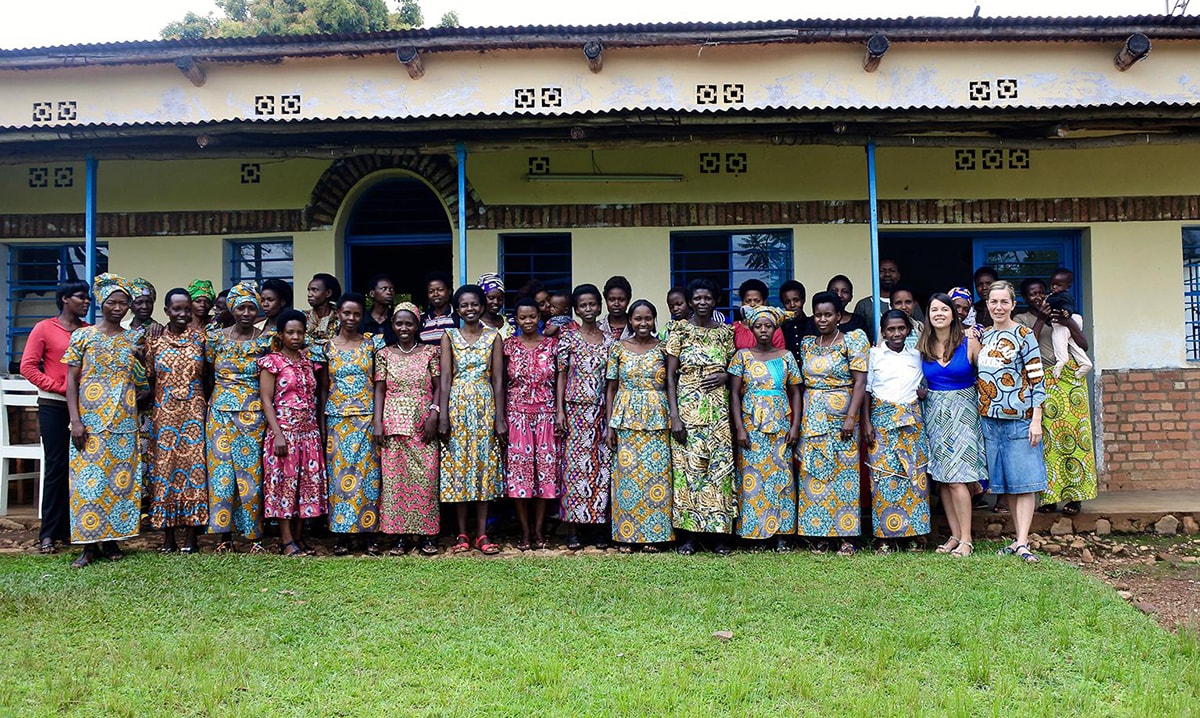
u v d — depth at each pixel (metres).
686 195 7.99
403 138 6.74
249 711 3.42
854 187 7.95
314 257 8.08
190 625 4.42
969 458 5.71
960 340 5.81
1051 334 6.46
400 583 5.08
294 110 7.27
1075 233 8.12
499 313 6.60
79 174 8.19
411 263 9.15
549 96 7.23
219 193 8.18
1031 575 5.21
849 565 5.41
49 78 7.29
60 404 5.93
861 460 6.12
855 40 6.98
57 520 5.96
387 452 5.85
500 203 8.03
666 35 6.99
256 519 5.81
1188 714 3.37
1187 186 7.87
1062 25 6.86
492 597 4.82
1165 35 6.86
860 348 5.81
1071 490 6.35
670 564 5.48
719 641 4.20
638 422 5.83
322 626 4.40
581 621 4.45
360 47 7.09
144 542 6.33
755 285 6.31
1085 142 6.74
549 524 6.63
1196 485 7.73
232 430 5.77
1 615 4.54
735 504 5.91
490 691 3.62
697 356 5.80
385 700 3.55
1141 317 7.84
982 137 6.71
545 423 5.97
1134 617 4.56
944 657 4.02
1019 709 3.48
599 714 3.43
